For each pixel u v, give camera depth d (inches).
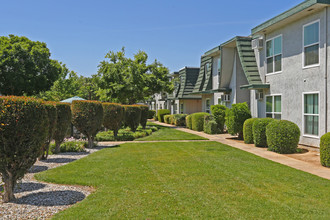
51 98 1553.9
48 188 233.5
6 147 190.1
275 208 188.1
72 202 200.2
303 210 184.7
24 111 193.2
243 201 201.3
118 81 893.2
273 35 533.6
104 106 596.4
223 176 269.9
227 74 727.1
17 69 1187.9
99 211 181.2
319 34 414.0
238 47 616.1
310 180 255.1
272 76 536.7
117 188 230.7
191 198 206.8
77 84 1872.5
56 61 1487.5
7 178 199.6
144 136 669.3
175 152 414.9
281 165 320.5
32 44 1362.0
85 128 460.1
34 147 203.6
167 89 978.7
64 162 349.7
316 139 422.9
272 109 538.9
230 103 732.7
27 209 185.6
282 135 398.9
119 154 398.3
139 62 1010.7
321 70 410.3
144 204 194.2
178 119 1015.6
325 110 402.6
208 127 708.0
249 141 501.7
